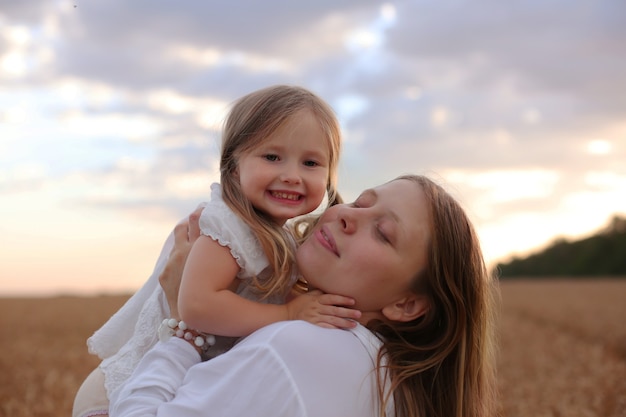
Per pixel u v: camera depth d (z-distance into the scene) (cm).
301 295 250
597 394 820
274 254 246
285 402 215
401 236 242
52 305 2944
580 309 2558
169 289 256
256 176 252
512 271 9269
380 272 241
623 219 8688
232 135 262
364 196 256
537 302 3022
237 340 259
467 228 254
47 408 700
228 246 241
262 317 240
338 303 242
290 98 263
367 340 239
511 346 1412
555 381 934
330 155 269
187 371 237
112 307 2816
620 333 1636
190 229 260
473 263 253
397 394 244
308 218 293
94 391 266
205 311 236
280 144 254
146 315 265
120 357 263
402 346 251
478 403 260
